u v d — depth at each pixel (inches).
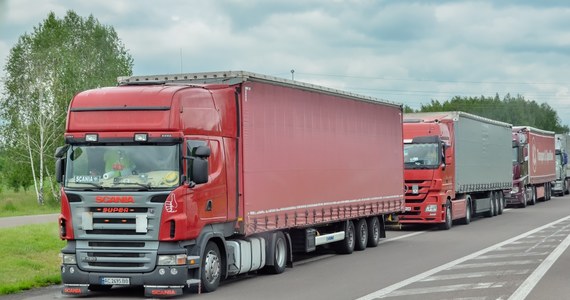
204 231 591.2
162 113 575.2
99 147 581.3
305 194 756.6
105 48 2605.8
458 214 1298.0
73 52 2458.2
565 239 1018.7
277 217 697.6
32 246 840.9
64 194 579.2
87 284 573.6
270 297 554.9
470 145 1375.5
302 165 751.7
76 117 588.4
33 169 2269.9
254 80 663.8
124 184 569.6
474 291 568.7
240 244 638.5
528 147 1905.8
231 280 663.8
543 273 674.2
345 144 861.2
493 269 707.4
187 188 570.9
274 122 697.6
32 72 2304.4
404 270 713.0
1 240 864.3
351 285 613.9
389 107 1014.4
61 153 587.8
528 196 1924.2
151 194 562.9
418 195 1213.7
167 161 571.2
